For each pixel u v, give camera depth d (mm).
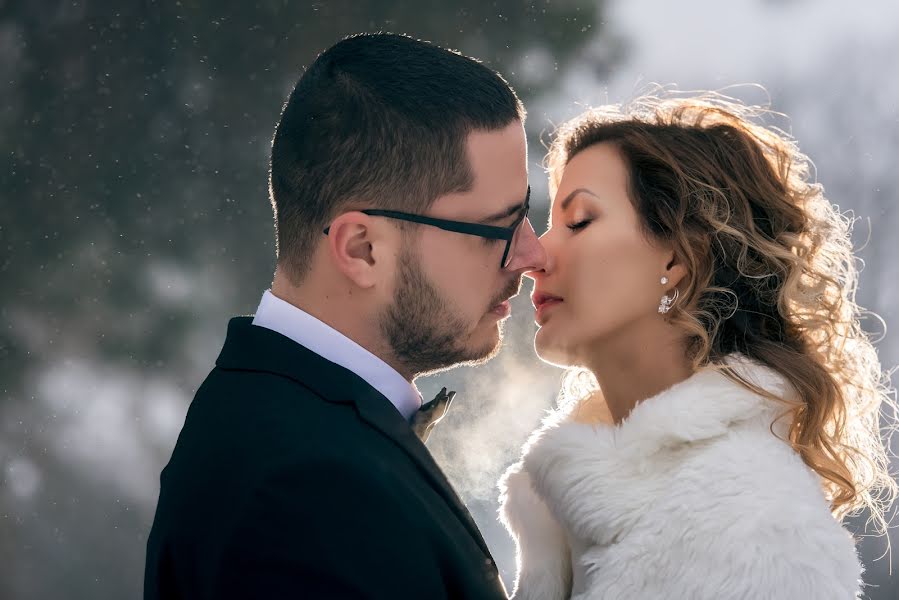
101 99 11234
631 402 1982
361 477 1511
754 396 1763
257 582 1458
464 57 1806
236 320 1809
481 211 1767
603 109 2125
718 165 1970
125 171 11031
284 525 1471
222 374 1718
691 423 1705
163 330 10555
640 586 1650
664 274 1934
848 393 2055
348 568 1460
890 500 2166
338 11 11102
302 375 1646
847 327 2102
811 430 1870
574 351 1988
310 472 1496
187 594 1544
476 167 1750
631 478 1720
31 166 11000
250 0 11234
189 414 1729
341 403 1623
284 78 11148
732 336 1930
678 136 1981
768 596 1571
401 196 1726
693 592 1604
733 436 1727
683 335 1930
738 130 2029
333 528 1476
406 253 1740
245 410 1602
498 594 1643
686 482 1667
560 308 1979
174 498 1598
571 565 1944
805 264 1978
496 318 1870
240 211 10977
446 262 1756
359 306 1748
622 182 1954
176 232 10867
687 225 1930
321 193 1735
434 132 1723
